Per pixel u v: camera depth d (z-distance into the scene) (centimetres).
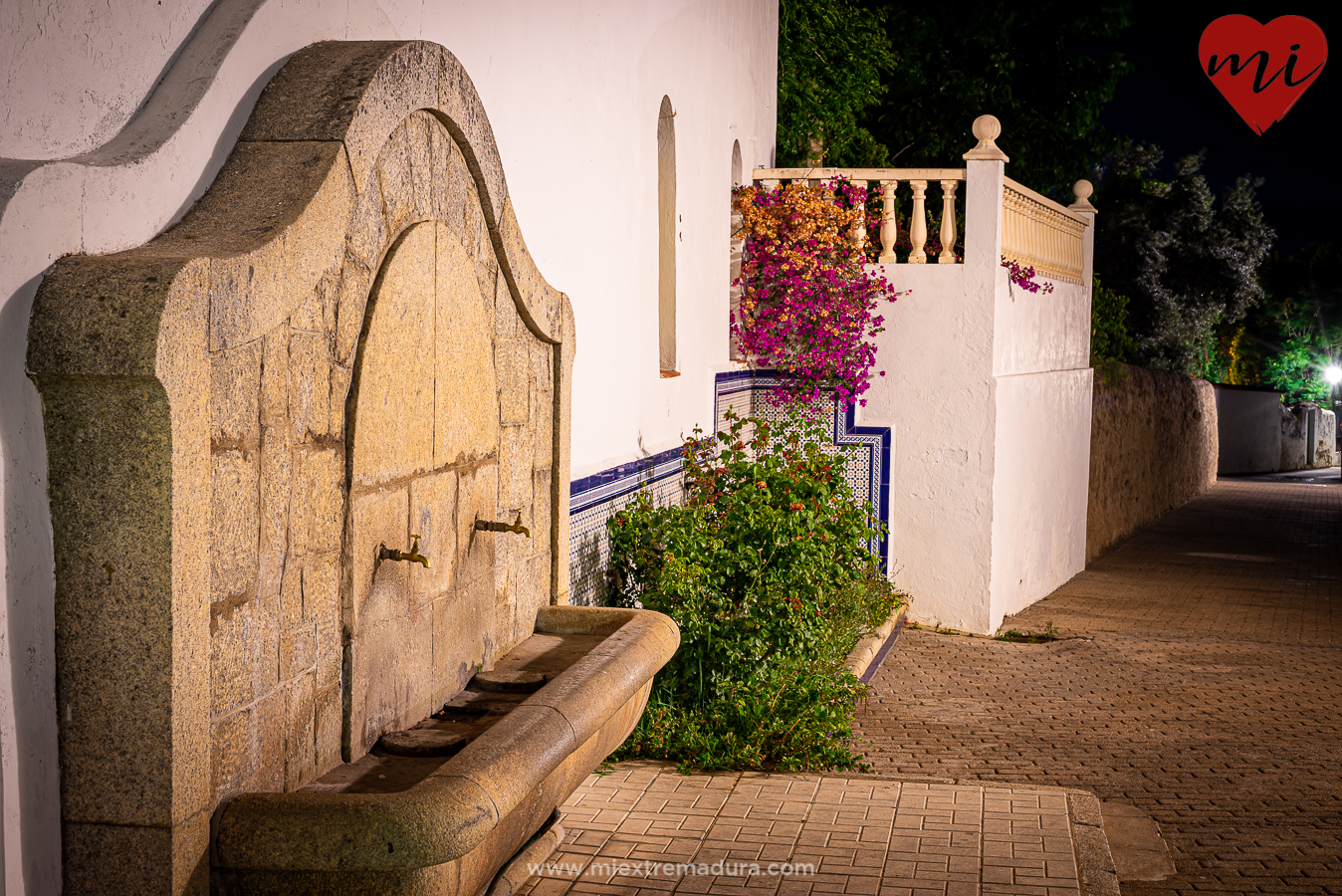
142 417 228
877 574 970
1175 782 591
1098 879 422
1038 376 1123
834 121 1402
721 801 499
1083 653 910
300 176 285
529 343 443
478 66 444
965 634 977
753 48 1038
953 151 1733
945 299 977
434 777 267
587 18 575
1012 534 1054
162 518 229
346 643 310
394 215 329
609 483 627
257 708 269
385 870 248
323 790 290
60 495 232
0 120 232
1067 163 1803
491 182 394
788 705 579
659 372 752
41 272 229
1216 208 2842
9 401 222
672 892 401
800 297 984
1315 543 1786
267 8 307
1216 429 2888
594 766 386
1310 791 579
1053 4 1700
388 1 375
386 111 317
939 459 985
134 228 256
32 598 229
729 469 765
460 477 380
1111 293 1722
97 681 235
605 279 618
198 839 243
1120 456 1739
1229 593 1291
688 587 583
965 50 1750
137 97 276
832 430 1007
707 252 880
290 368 279
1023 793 522
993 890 409
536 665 412
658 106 718
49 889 235
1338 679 853
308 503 290
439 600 365
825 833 463
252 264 254
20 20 236
